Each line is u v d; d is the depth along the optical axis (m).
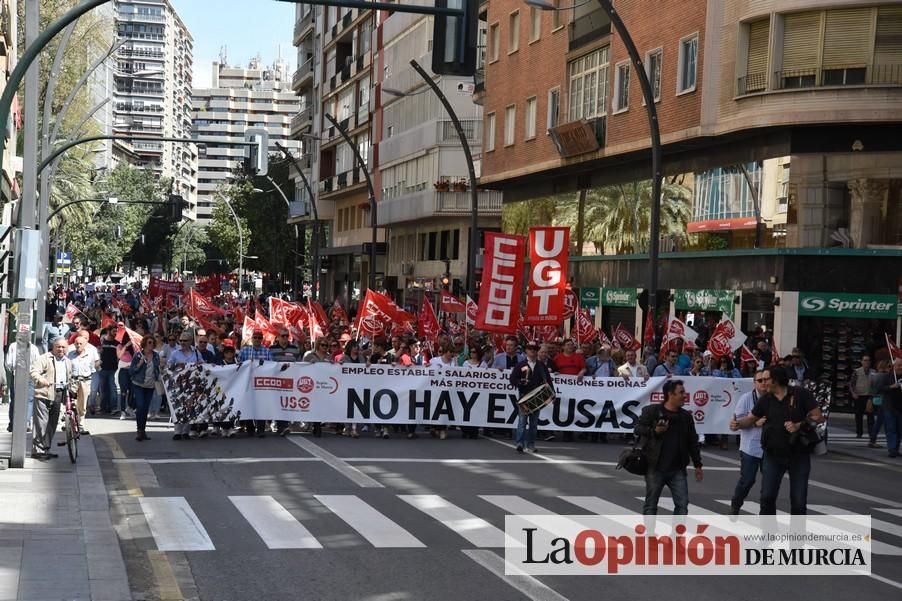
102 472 16.17
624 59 37.88
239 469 16.81
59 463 16.70
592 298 42.22
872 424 24.11
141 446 19.50
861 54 29.89
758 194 32.50
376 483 15.59
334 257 83.94
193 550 11.00
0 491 13.77
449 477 16.39
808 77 30.50
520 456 19.42
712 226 34.72
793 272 30.95
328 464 17.53
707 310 34.72
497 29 49.12
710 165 34.94
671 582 10.03
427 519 12.83
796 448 12.19
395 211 62.22
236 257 117.81
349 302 78.62
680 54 34.31
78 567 9.76
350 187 73.25
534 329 28.17
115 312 43.16
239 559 10.62
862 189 30.42
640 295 26.33
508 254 24.08
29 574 9.44
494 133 49.03
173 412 20.55
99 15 55.50
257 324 26.56
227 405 21.08
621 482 16.39
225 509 13.31
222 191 120.88
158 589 9.43
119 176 109.81
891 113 29.44
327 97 82.38
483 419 22.36
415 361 24.78
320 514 13.05
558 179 45.53
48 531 11.29
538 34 44.62
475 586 9.67
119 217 103.94
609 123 38.59
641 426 11.76
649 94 26.19
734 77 31.84
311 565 10.41
